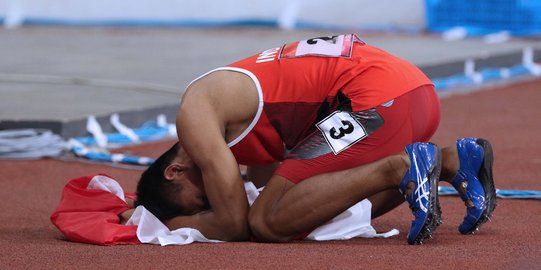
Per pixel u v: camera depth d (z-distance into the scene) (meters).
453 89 36.03
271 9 54.19
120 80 33.12
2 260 12.73
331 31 52.41
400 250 12.93
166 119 27.55
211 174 13.39
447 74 37.91
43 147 22.62
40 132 23.33
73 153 22.98
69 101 27.95
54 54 41.88
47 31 52.81
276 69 13.72
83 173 20.86
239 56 40.47
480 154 13.52
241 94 13.57
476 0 50.53
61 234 14.69
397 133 13.35
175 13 55.12
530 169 20.69
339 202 13.14
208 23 54.75
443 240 13.66
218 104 13.53
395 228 15.07
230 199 13.44
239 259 12.50
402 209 16.64
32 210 16.95
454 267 11.92
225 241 13.80
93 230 13.77
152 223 13.80
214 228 13.68
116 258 12.70
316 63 13.68
